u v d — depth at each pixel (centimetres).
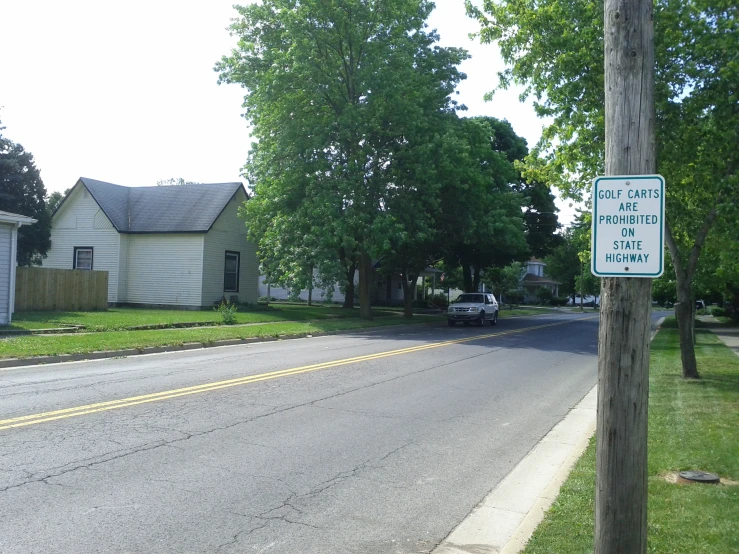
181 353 1744
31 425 838
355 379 1316
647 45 394
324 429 882
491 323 3591
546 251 4894
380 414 991
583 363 1755
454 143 2997
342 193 2822
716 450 756
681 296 1384
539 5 1473
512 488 667
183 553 484
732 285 3036
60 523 532
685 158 1301
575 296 9019
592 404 1141
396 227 2791
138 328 2183
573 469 704
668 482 643
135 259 3481
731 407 1030
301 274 2895
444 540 530
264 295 5897
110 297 3462
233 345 2025
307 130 2881
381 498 623
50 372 1321
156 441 783
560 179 1543
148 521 543
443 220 3419
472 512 595
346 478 679
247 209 3145
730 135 1234
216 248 3453
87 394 1059
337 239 2781
